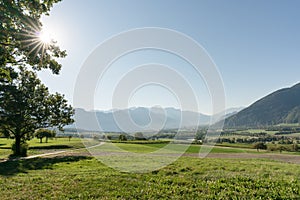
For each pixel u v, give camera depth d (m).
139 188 9.44
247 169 14.67
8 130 31.28
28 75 31.81
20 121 28.84
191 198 8.14
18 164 19.81
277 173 13.03
